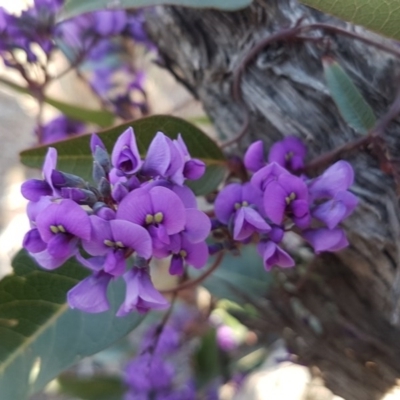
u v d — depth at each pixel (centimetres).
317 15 16
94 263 11
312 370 18
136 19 21
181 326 26
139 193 11
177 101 30
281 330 18
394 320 14
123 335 15
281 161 15
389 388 17
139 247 11
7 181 42
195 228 11
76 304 11
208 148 15
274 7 16
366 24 12
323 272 17
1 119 44
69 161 14
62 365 15
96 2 15
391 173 14
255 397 31
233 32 17
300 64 16
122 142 11
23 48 20
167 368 25
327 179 13
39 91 21
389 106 15
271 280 19
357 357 17
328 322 17
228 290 19
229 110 18
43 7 20
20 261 14
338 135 15
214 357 25
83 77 24
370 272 16
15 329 15
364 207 15
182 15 17
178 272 12
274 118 16
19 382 15
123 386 25
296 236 17
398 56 14
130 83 24
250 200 13
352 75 15
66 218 11
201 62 18
